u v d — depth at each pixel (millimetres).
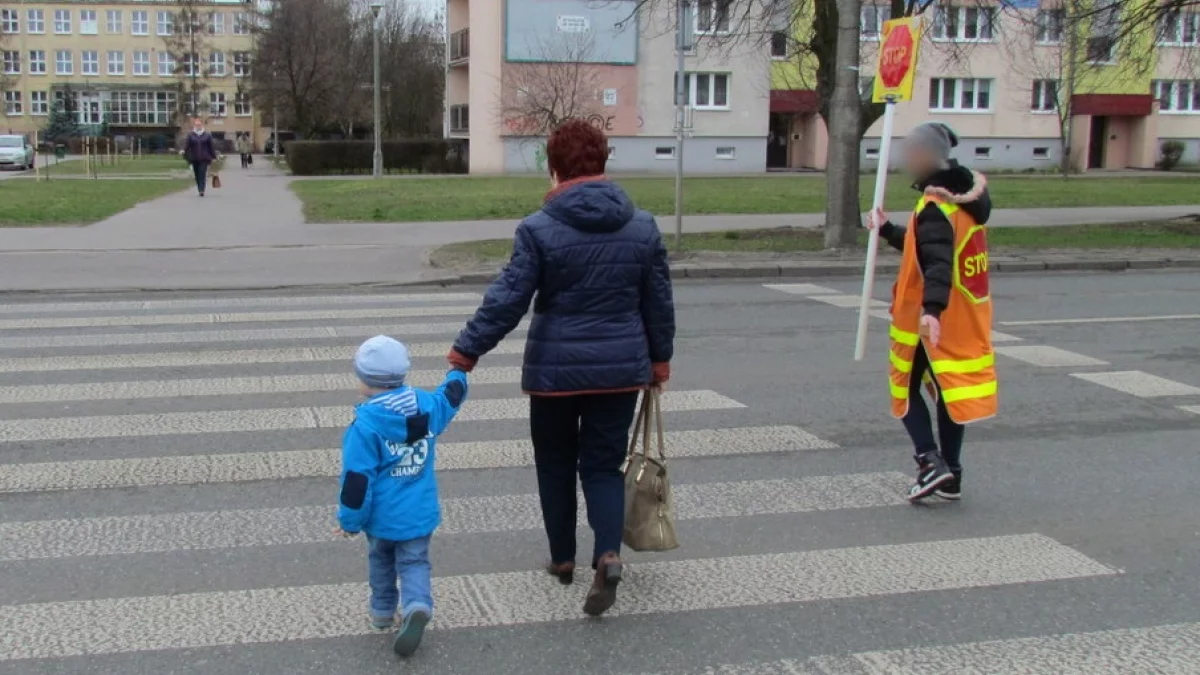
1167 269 16312
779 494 5816
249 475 5984
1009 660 3939
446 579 4617
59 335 10164
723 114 47125
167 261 15461
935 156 5262
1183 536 5270
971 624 4246
